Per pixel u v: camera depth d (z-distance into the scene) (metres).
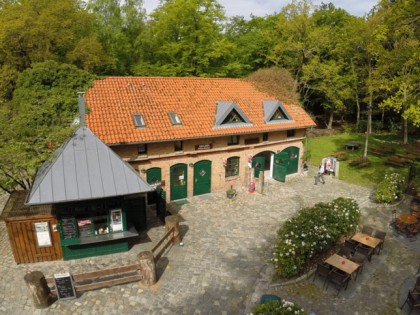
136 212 15.42
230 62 35.12
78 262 13.12
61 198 11.55
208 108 20.69
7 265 12.82
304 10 36.44
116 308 10.61
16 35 22.92
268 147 22.88
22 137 13.94
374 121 45.28
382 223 17.17
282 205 19.19
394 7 18.11
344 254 12.88
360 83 39.47
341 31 40.22
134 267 11.44
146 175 18.19
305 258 12.52
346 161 29.34
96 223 13.18
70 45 25.92
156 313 10.44
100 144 13.06
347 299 11.29
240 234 15.66
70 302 10.81
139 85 19.97
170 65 31.56
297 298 11.27
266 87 25.08
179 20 30.44
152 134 17.44
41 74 17.34
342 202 15.39
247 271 12.76
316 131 44.62
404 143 34.97
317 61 37.81
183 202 19.27
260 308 9.20
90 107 17.36
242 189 21.50
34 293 10.31
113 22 34.12
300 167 25.58
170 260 13.38
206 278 12.26
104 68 32.38
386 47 26.92
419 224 16.16
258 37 41.06
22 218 12.30
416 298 10.57
